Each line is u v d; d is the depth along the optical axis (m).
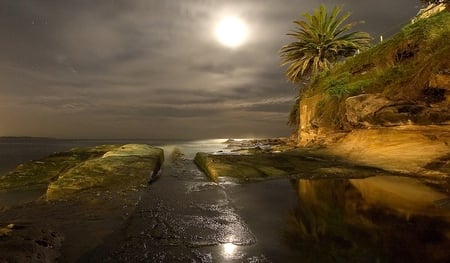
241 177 9.67
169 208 6.30
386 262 3.70
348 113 14.66
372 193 7.50
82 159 13.43
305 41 31.06
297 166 11.47
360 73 18.42
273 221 5.42
